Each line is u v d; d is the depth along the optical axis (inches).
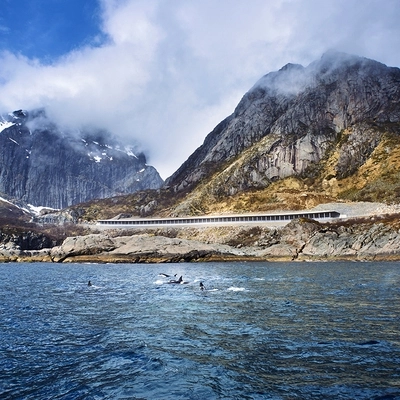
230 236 6058.1
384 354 713.0
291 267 3464.6
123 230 7313.0
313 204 6584.6
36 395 548.4
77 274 2908.5
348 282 2042.3
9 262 5108.3
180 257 4623.5
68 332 920.3
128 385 582.6
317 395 534.0
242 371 636.7
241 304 1328.7
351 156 7440.9
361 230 4564.5
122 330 938.1
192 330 931.3
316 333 882.8
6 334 902.4
